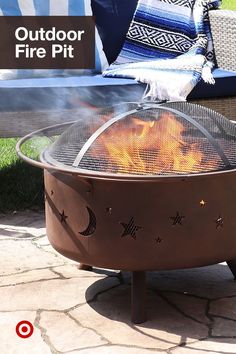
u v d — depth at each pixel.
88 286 3.57
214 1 5.54
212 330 3.17
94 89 4.71
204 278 3.69
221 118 3.38
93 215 3.14
